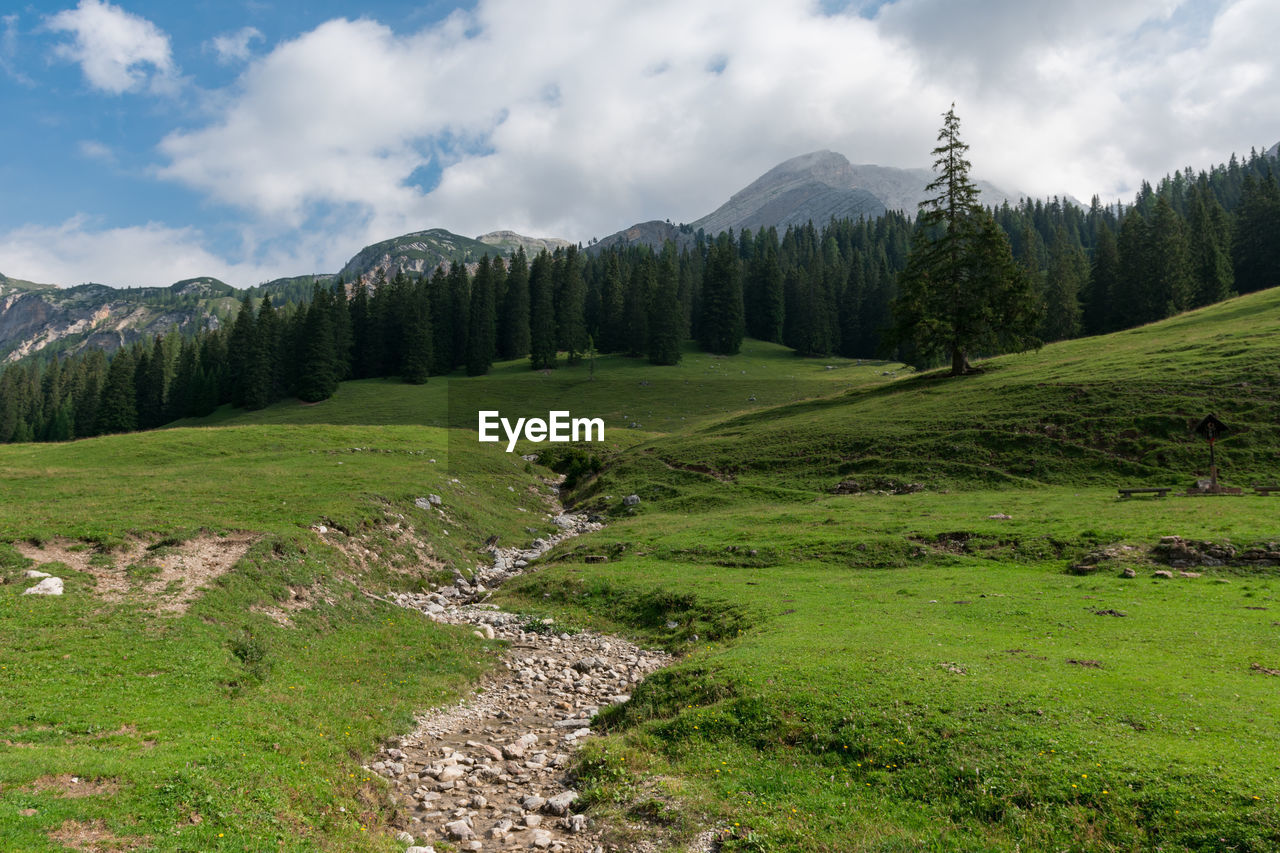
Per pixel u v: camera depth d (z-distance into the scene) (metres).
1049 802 11.34
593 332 162.88
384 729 17.25
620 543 39.56
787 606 25.50
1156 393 49.19
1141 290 105.06
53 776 11.05
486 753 16.62
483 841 12.24
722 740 15.14
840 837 11.32
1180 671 15.85
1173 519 31.08
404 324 135.38
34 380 186.50
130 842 9.70
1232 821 10.08
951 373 73.50
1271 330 58.12
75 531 25.44
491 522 47.75
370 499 39.50
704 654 21.72
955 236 71.94
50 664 16.27
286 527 30.95
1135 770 11.52
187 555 25.78
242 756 13.13
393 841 12.03
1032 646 18.67
